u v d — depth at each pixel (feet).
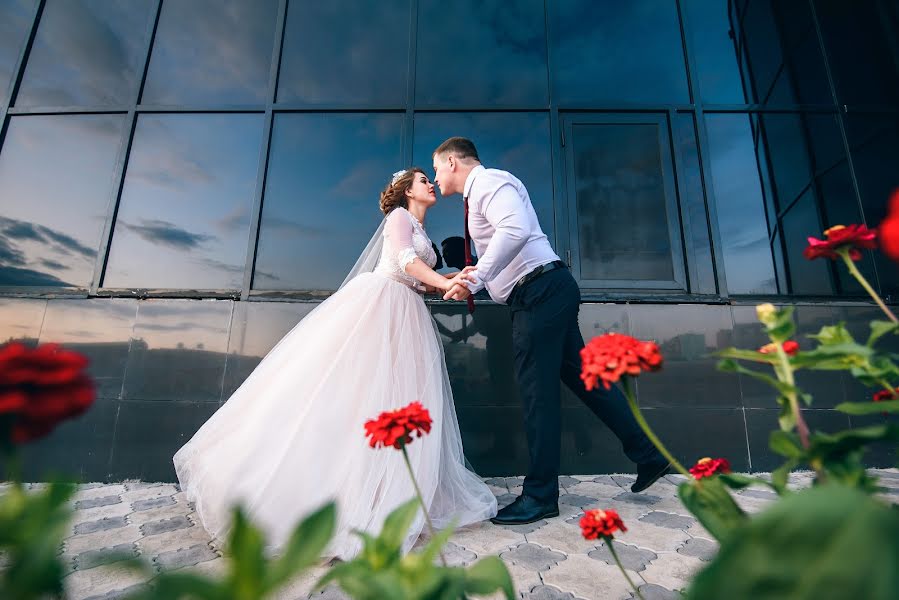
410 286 6.65
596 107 10.24
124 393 8.36
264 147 10.23
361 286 6.40
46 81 10.63
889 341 8.53
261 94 10.73
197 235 9.87
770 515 0.87
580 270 9.34
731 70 10.59
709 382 8.33
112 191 9.93
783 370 1.85
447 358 8.46
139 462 8.04
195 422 8.27
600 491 6.98
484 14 11.05
